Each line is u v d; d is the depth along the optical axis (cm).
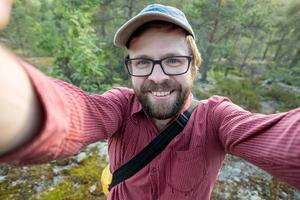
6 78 39
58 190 231
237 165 302
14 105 40
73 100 75
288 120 70
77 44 416
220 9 877
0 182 234
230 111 103
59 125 50
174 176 108
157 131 110
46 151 51
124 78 593
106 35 666
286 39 1341
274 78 1150
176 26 110
